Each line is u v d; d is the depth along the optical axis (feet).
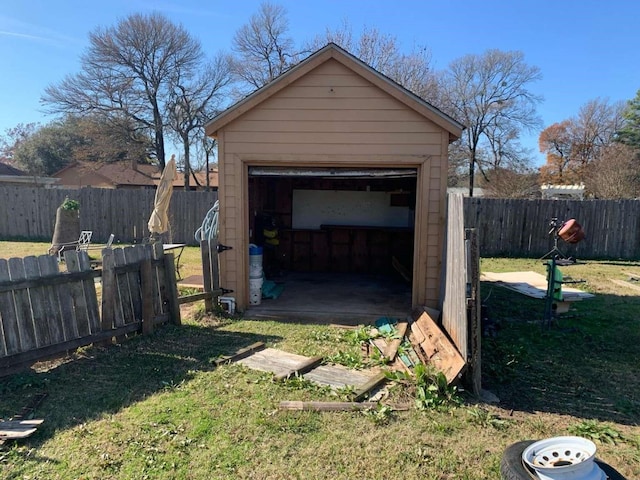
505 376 13.35
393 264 29.76
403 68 73.97
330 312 20.06
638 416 11.03
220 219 19.95
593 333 17.97
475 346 12.00
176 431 9.70
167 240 43.91
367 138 18.89
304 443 9.36
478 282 12.04
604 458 9.12
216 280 19.88
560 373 13.74
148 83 87.30
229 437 9.50
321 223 32.19
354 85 18.76
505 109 97.81
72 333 14.01
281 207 32.40
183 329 17.35
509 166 98.37
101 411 10.57
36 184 84.69
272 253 30.55
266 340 16.29
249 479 8.14
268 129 19.29
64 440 9.31
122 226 45.44
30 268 12.85
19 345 12.60
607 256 39.06
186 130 91.30
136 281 16.22
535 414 11.00
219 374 12.94
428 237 18.95
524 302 23.68
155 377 12.66
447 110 91.20
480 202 39.99
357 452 9.07
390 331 17.22
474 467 8.65
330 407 10.89
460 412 10.90
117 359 13.98
